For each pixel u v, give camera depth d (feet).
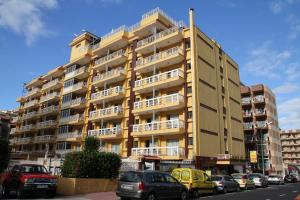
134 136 117.39
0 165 56.65
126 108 128.47
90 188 65.10
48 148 173.47
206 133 107.14
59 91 185.47
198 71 110.63
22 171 56.18
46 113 182.91
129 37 136.98
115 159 73.10
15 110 237.25
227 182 80.84
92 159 67.92
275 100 223.30
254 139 193.26
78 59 160.97
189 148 101.55
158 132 106.42
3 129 123.34
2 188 57.47
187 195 57.98
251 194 75.51
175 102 104.37
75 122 150.82
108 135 126.82
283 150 358.84
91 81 153.07
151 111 114.62
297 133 355.77
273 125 203.62
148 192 48.32
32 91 214.48
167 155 101.19
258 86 203.62
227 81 134.62
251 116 200.75
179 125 102.01
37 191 54.39
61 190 64.03
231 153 123.54
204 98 110.83
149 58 120.16
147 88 117.29
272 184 138.51
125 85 132.36
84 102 151.74
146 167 89.40
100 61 146.72
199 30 118.32
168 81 108.78
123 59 135.23
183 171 66.23
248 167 136.77
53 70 189.78
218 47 133.18
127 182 49.39
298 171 229.86
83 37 167.63
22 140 200.44
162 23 122.21
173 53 110.83
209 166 104.68
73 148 150.61
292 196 70.18
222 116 122.62
